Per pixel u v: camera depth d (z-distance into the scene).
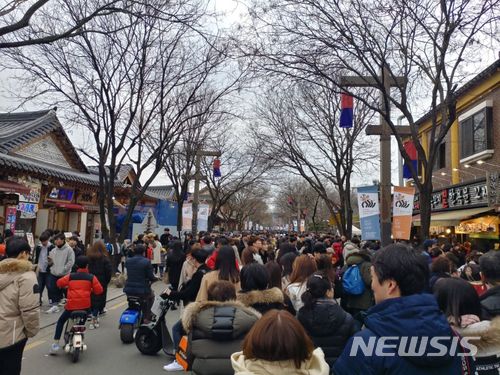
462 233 17.08
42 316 9.25
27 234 13.93
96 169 30.06
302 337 2.11
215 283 3.94
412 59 10.24
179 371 5.80
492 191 13.31
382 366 1.93
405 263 2.12
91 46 13.25
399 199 10.70
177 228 21.47
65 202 19.55
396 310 2.01
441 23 9.68
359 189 11.68
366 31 10.01
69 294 6.64
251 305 3.95
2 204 14.75
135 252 7.89
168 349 6.43
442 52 9.72
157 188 45.75
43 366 6.01
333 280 5.55
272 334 2.08
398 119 19.91
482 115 16.09
